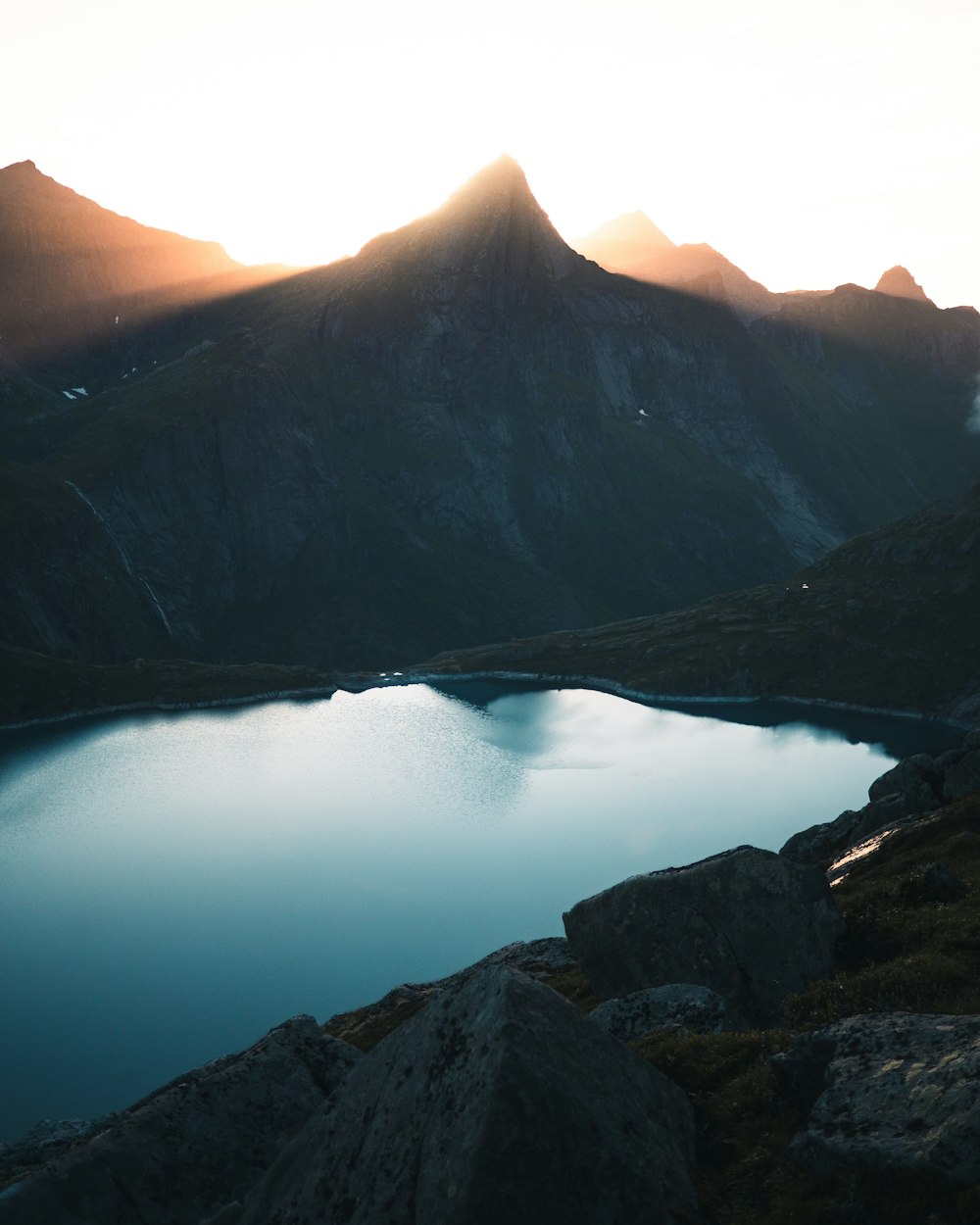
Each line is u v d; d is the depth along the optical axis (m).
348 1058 18.72
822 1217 10.74
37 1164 34.53
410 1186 11.36
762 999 22.97
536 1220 10.78
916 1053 12.12
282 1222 12.07
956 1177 10.04
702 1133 13.18
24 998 140.75
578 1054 12.34
